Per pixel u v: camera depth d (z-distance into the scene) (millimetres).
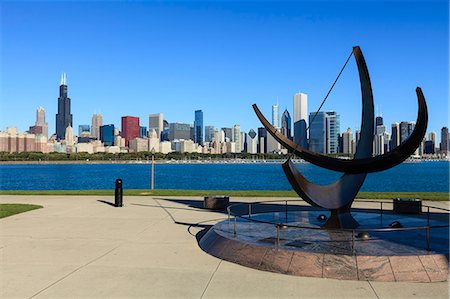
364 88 10477
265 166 178750
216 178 77688
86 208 15297
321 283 6371
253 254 7480
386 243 7898
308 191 9008
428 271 6598
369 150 10133
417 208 13516
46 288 6195
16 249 8695
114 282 6469
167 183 61000
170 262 7641
